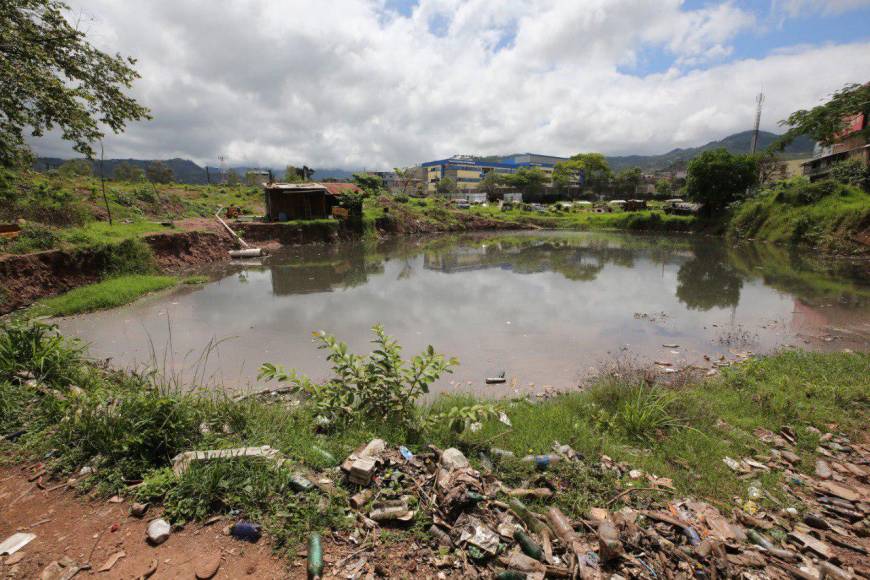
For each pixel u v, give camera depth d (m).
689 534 3.01
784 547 3.03
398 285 15.74
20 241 12.28
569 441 4.42
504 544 2.83
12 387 4.58
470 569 2.64
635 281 16.58
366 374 4.61
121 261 15.02
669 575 2.63
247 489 3.16
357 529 2.94
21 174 19.62
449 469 3.44
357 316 11.18
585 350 8.70
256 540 2.84
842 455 4.39
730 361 8.02
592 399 5.73
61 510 3.06
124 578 2.51
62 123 9.92
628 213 47.88
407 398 4.53
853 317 11.16
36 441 3.77
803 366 6.89
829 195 27.98
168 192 36.34
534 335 9.66
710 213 39.09
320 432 4.36
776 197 31.56
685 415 5.00
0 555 2.63
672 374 7.19
